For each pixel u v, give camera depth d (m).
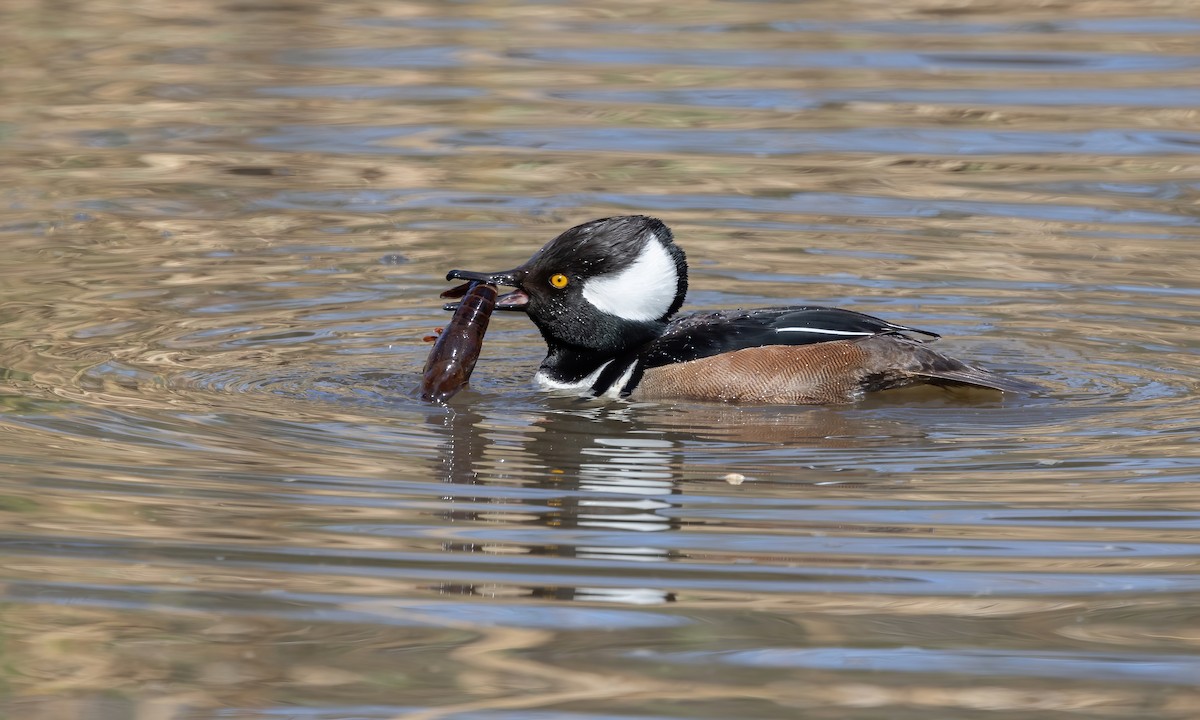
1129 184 18.39
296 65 23.73
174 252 16.42
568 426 11.59
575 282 12.61
